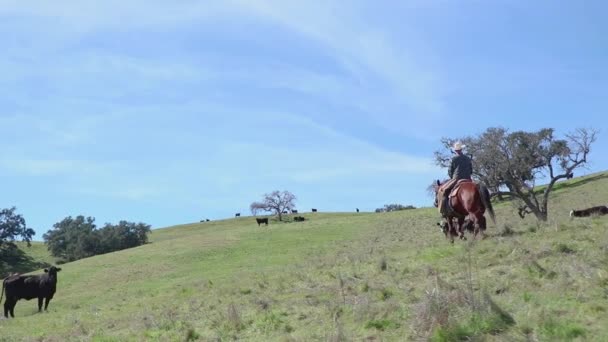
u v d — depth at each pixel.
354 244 42.50
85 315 19.47
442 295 8.39
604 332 7.00
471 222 14.68
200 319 11.95
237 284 18.55
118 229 101.12
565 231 12.89
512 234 13.66
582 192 65.31
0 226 93.31
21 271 86.06
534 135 46.19
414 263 13.08
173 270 43.47
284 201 121.75
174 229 122.75
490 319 7.61
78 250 97.19
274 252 47.25
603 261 9.61
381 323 8.56
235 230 74.12
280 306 11.32
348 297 10.78
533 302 8.26
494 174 47.25
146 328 12.11
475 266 11.05
